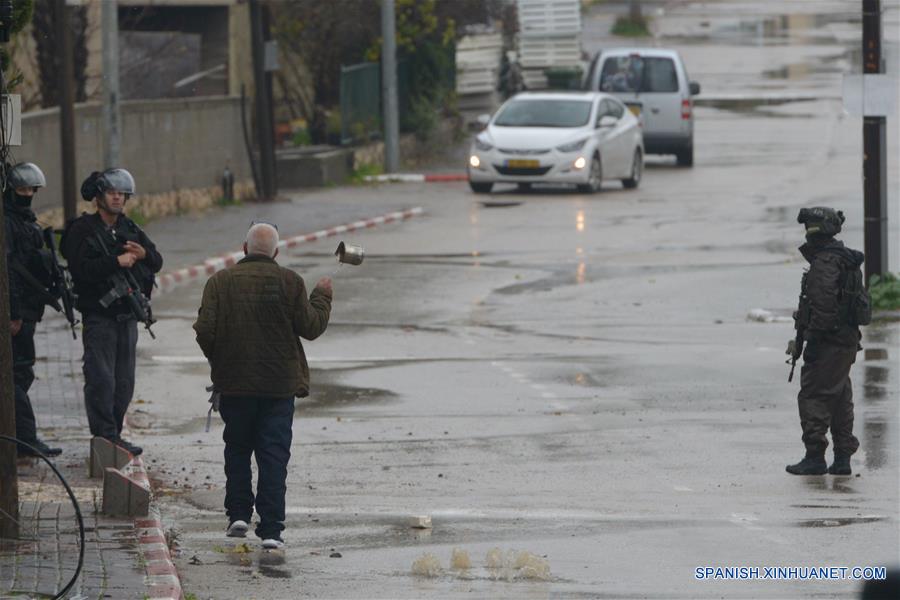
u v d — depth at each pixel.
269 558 29.86
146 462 38.78
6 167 35.84
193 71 114.62
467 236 84.81
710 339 56.84
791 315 61.19
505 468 38.19
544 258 77.06
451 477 37.22
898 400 45.84
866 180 61.78
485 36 160.38
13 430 29.23
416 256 77.88
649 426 42.97
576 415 44.44
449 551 30.55
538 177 102.62
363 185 110.38
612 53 120.00
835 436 37.59
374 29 124.06
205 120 94.62
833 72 181.38
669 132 117.88
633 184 108.06
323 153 110.50
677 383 48.94
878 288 61.19
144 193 88.38
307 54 124.75
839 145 129.00
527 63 161.50
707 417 44.09
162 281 69.12
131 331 37.41
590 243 81.94
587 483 36.62
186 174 92.75
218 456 39.62
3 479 29.12
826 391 37.47
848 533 32.00
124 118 85.81
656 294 66.75
